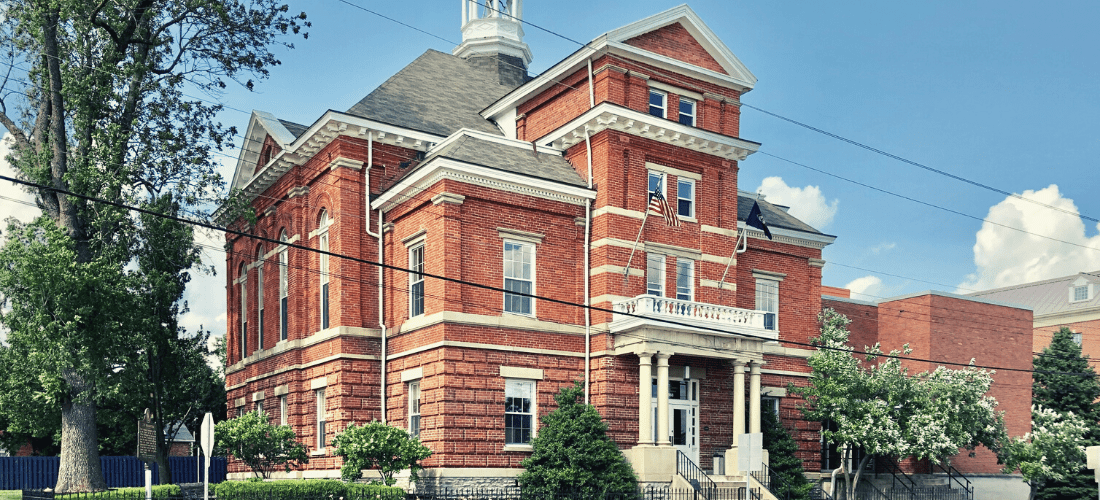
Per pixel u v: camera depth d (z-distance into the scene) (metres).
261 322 44.81
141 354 40.34
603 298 35.12
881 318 47.81
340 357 35.81
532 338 34.44
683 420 36.62
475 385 33.00
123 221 35.69
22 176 37.44
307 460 37.62
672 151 37.69
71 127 37.69
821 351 39.34
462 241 33.69
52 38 35.72
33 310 33.66
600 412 34.44
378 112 39.41
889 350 47.12
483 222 34.25
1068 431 42.06
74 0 33.72
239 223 47.34
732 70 40.22
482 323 33.47
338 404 35.66
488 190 34.38
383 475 30.72
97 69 35.56
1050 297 79.81
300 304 39.94
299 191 40.62
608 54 36.78
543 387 34.44
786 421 41.47
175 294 41.00
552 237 35.69
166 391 46.31
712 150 38.53
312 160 39.94
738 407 35.62
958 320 46.69
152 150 36.69
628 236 35.94
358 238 37.34
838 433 37.62
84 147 35.78
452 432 32.31
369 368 36.38
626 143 36.38
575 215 36.19
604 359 34.69
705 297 37.81
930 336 45.19
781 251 43.25
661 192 37.03
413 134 38.84
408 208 35.94
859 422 37.00
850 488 41.19
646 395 33.56
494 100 46.56
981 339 47.59
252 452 34.59
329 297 37.50
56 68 36.09
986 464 47.06
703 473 33.59
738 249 41.28
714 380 37.78
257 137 45.00
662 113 38.41
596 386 34.88
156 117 37.91
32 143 38.38
